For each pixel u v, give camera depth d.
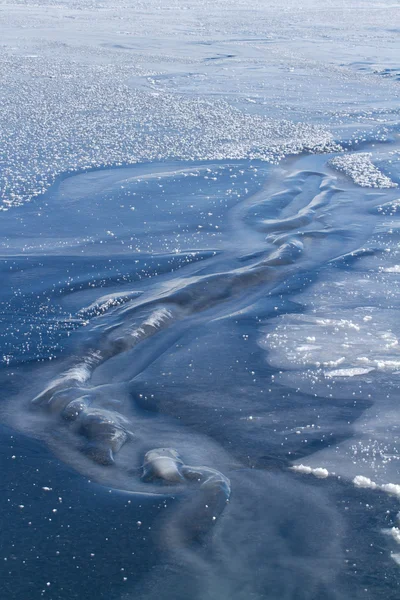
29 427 5.71
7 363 6.59
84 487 5.01
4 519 4.68
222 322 7.54
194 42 28.36
